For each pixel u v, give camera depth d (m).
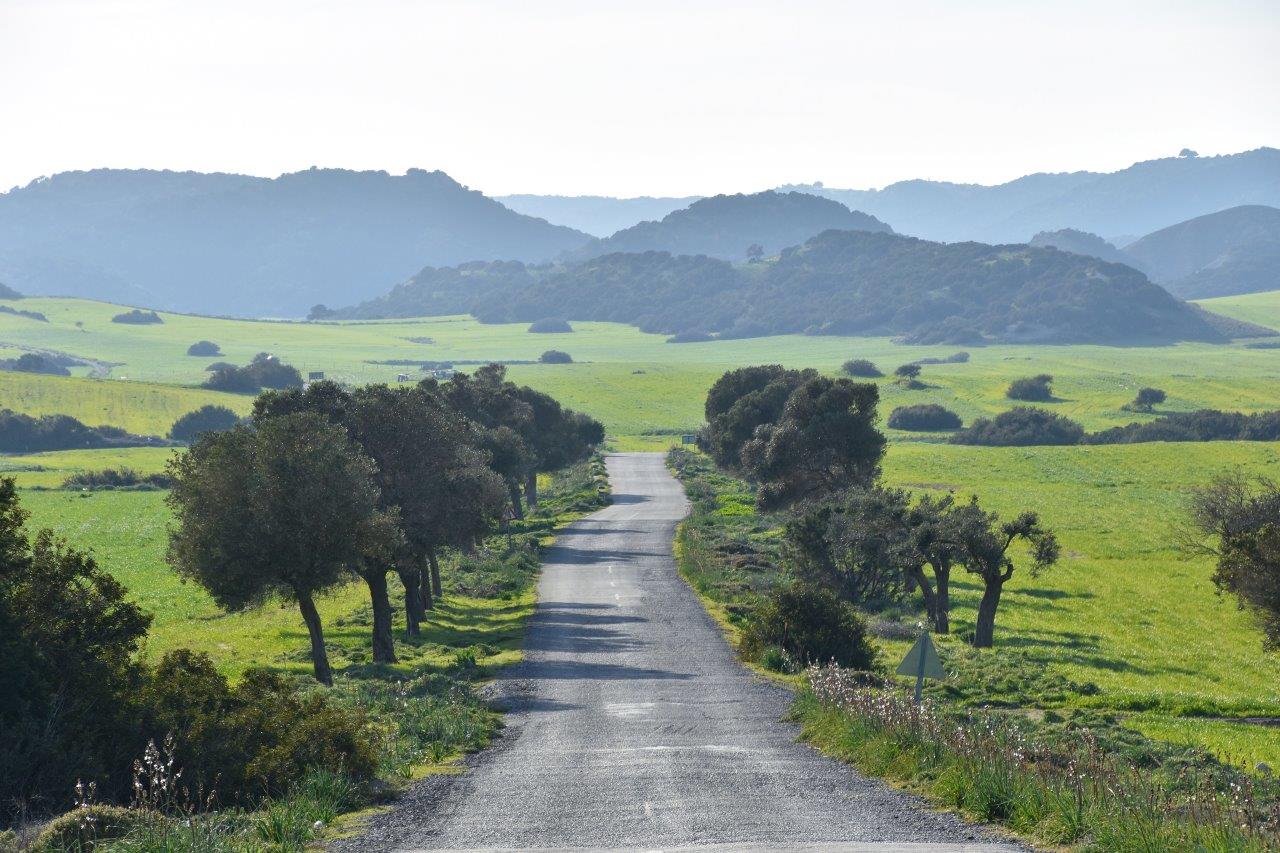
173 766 29.56
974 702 56.41
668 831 24.03
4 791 27.52
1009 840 23.12
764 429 142.12
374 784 29.80
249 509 56.09
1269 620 66.44
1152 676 70.62
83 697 30.98
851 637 63.53
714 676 57.56
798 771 31.67
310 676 59.25
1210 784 25.25
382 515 60.12
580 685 54.59
